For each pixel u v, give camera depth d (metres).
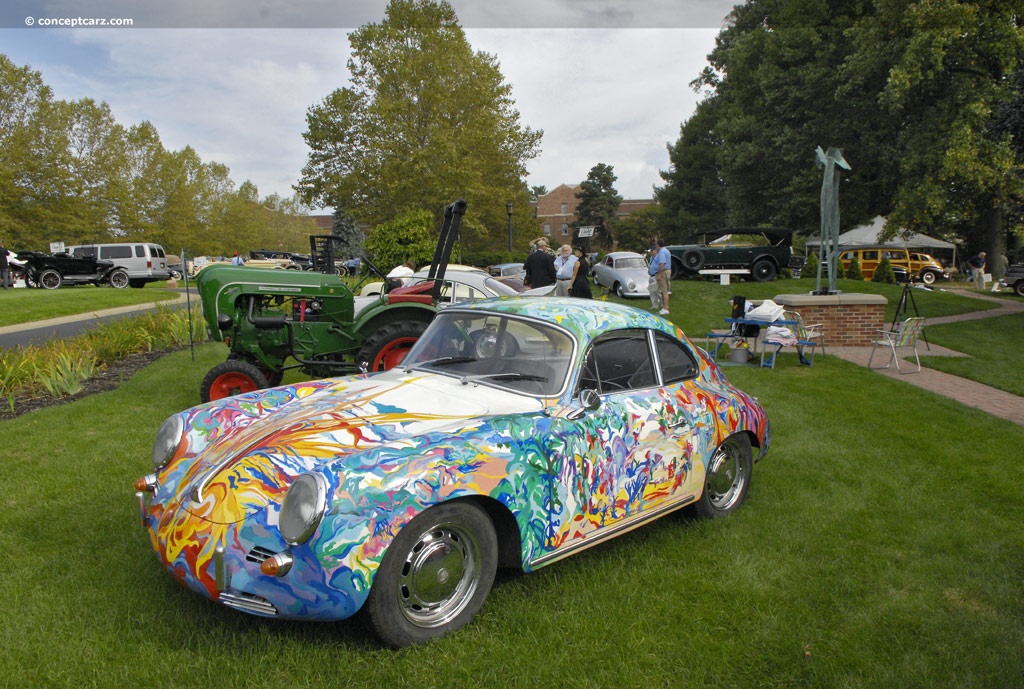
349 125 35.09
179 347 12.13
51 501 4.38
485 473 2.95
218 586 2.66
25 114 38.34
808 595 3.41
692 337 12.77
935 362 10.53
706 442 4.14
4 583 3.28
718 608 3.27
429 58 33.31
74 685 2.54
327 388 3.94
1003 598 3.38
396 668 2.69
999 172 19.70
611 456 3.54
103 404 7.14
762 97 31.34
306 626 2.96
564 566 3.66
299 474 2.78
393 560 2.70
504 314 3.94
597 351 3.73
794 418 6.86
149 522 3.15
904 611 3.26
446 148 31.95
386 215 35.31
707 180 60.88
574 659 2.81
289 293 7.23
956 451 5.82
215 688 2.55
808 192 30.48
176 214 51.84
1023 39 19.06
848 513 4.48
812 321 12.49
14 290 23.05
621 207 90.88
